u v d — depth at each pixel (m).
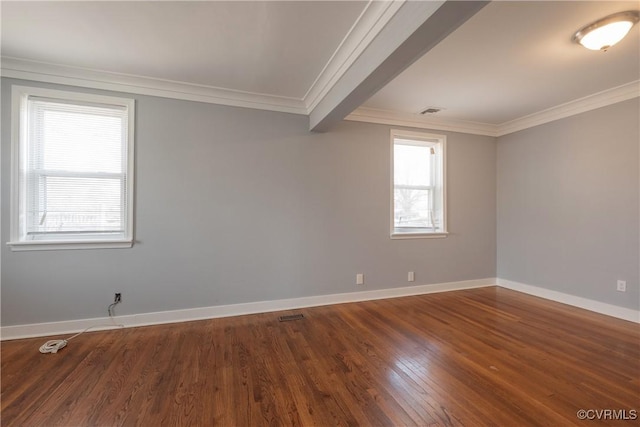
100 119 2.79
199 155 3.03
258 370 2.04
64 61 2.50
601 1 1.79
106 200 2.80
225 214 3.12
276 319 3.03
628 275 2.99
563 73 2.71
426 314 3.16
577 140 3.43
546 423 1.53
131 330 2.73
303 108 3.40
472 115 3.85
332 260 3.54
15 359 2.18
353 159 3.63
